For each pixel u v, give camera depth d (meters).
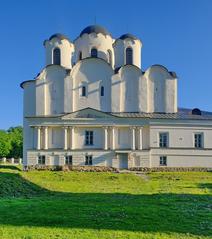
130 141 68.31
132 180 49.91
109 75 71.56
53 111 70.69
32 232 16.73
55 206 23.41
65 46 76.75
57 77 71.12
